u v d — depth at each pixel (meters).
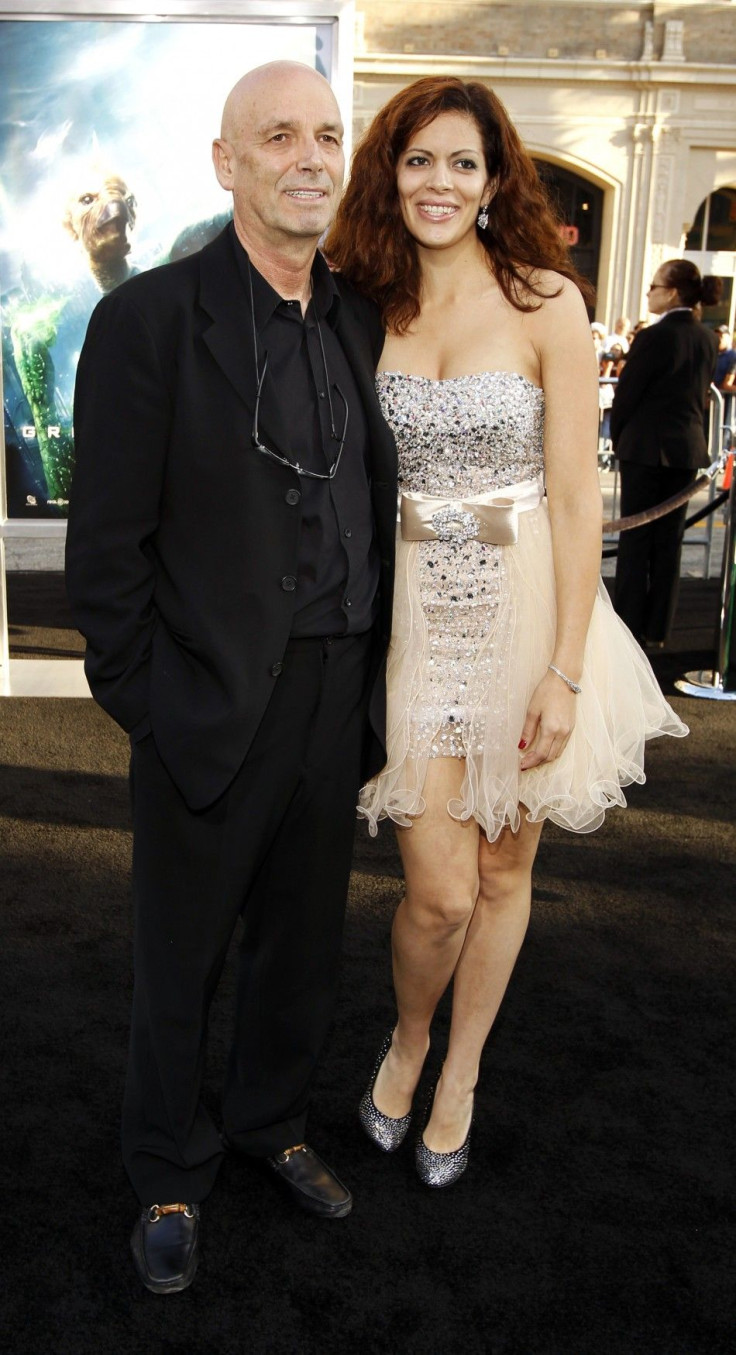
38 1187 2.04
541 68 14.16
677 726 2.18
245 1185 2.09
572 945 2.90
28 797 3.72
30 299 4.20
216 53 4.05
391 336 1.97
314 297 1.79
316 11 4.01
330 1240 1.95
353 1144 2.20
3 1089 2.29
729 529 5.04
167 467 1.71
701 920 3.05
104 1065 2.38
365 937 2.91
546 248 1.94
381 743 1.91
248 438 1.69
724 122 14.55
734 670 5.40
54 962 2.74
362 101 14.09
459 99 1.86
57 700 4.72
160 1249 1.85
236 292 1.70
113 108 4.08
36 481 4.35
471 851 2.01
